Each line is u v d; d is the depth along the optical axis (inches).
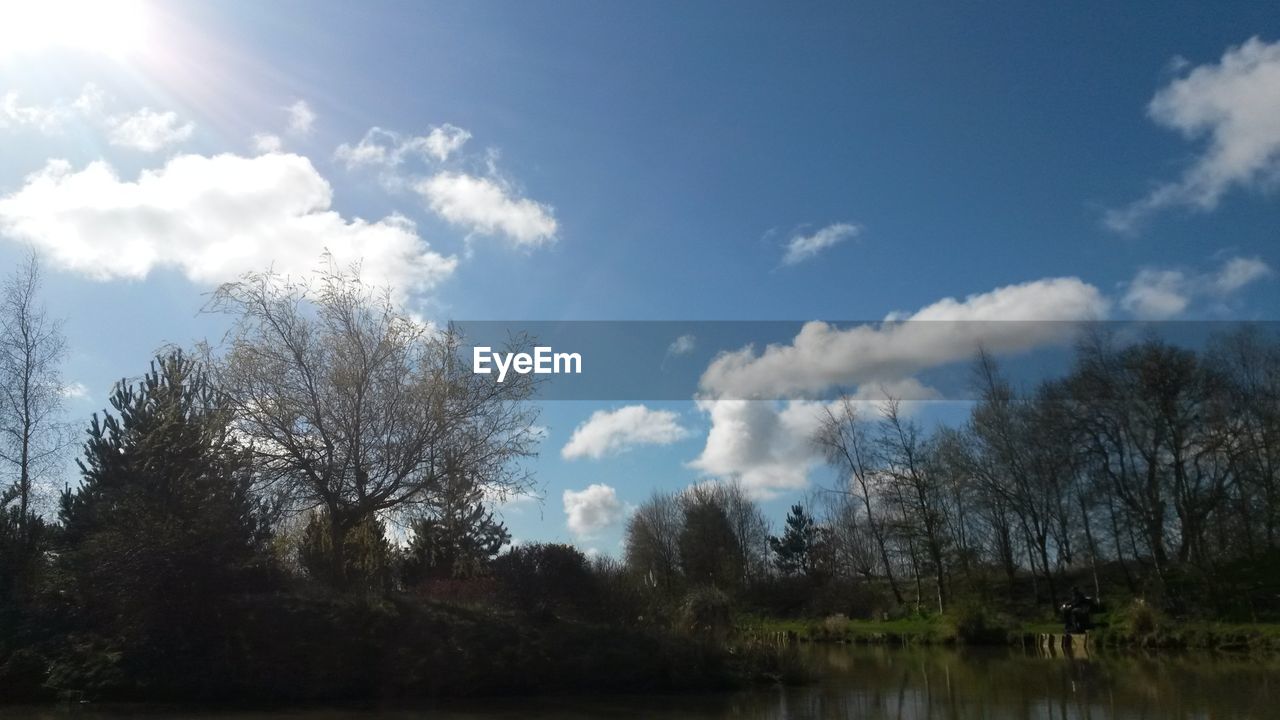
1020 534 1977.1
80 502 942.4
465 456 859.4
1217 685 797.9
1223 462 1642.5
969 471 1893.5
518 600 808.9
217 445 815.1
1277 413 1584.6
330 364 858.8
